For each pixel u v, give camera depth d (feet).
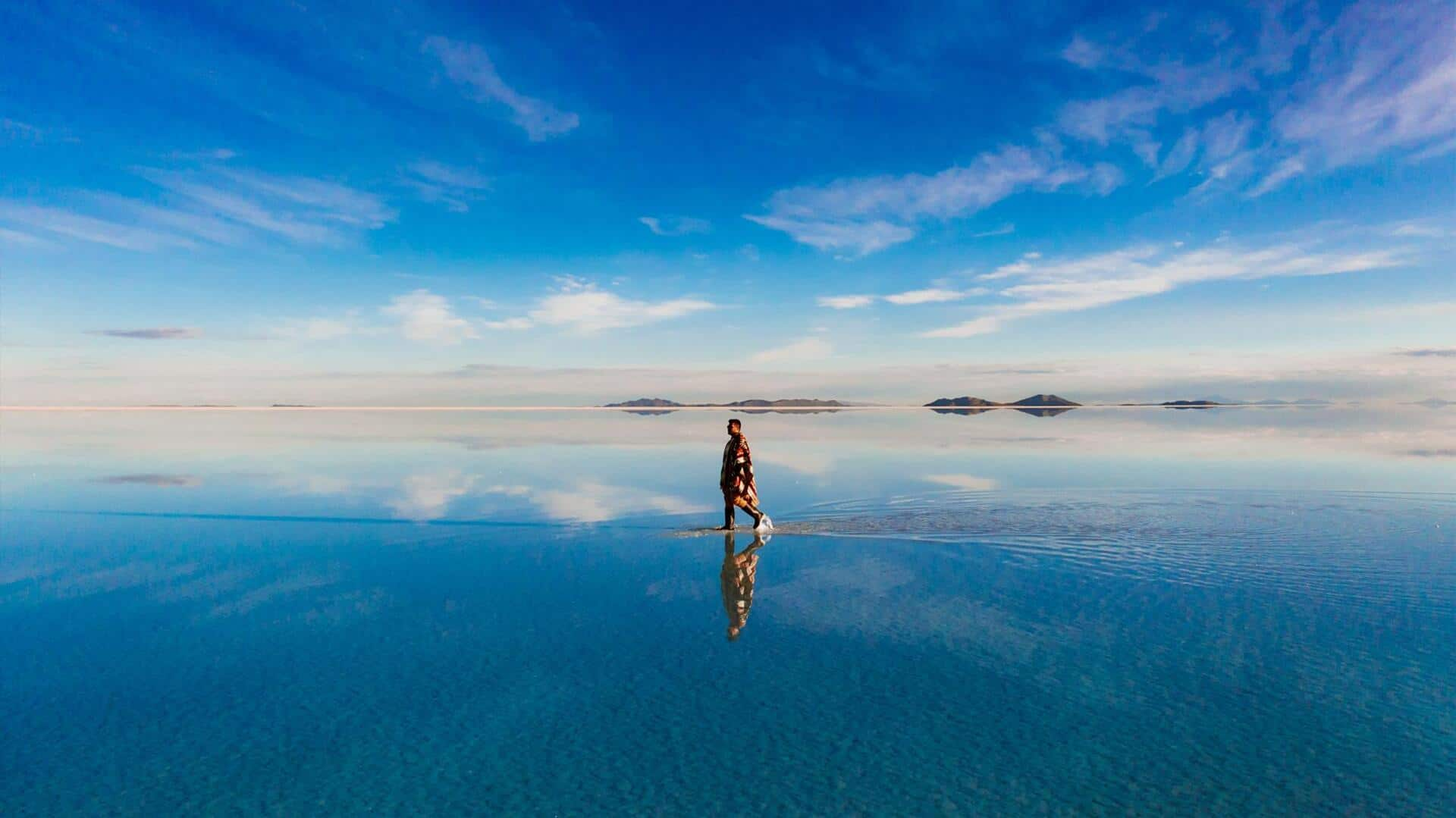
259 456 106.63
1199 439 126.72
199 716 22.00
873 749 19.66
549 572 38.68
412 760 19.40
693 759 19.30
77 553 43.45
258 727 21.31
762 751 19.66
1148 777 18.07
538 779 18.40
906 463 87.66
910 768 18.66
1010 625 29.27
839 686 23.71
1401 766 18.33
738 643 27.84
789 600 33.24
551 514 56.29
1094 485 66.13
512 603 33.32
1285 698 22.18
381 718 21.86
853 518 52.54
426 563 40.78
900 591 34.30
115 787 18.21
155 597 34.40
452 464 93.56
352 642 28.30
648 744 20.10
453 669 25.52
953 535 46.03
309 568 39.83
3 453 112.57
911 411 460.14
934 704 22.30
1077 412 352.49
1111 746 19.60
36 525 51.85
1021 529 47.34
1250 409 401.90
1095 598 32.53
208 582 36.99
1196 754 19.10
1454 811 16.47
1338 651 25.75
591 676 24.77
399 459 100.17
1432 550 40.52
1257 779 17.94
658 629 29.50
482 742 20.31
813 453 104.12
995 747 19.69
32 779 18.56
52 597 34.40
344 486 72.13
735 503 49.32
